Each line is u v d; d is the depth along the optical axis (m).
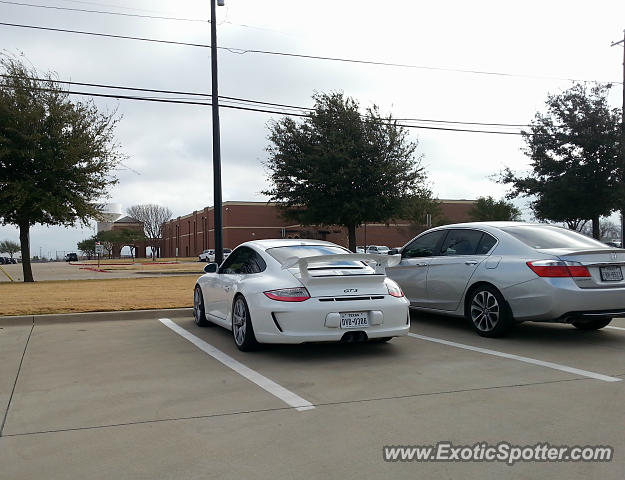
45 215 20.02
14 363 5.94
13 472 3.22
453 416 4.14
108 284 14.45
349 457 3.40
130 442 3.66
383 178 20.55
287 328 5.86
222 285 7.29
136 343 7.07
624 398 4.57
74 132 19.39
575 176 20.02
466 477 3.14
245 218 72.00
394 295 6.29
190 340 7.27
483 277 7.29
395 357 6.19
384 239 69.25
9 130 18.16
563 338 7.28
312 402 4.52
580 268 6.57
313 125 20.95
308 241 7.55
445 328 8.13
